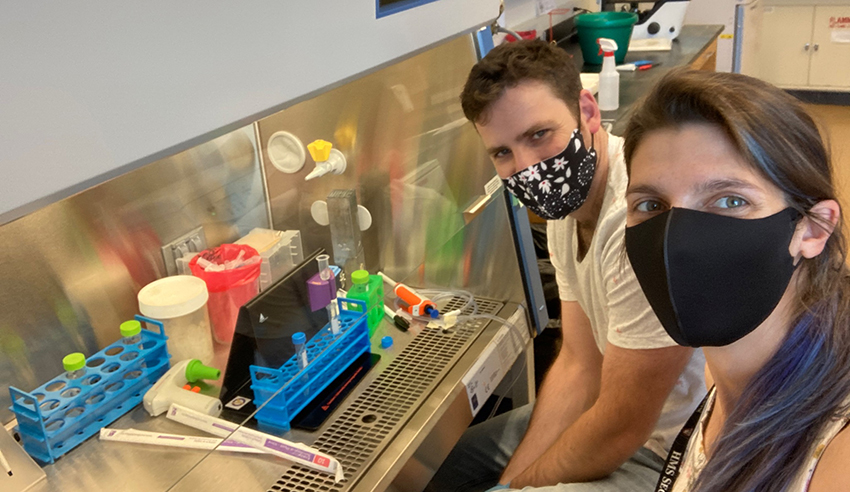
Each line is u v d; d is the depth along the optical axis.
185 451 1.21
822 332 0.76
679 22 3.59
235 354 1.28
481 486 1.64
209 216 1.50
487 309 1.69
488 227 1.83
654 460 1.45
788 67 5.58
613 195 1.36
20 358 1.26
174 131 0.81
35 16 0.65
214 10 0.82
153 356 1.33
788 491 0.74
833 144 0.79
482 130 1.42
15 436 1.21
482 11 1.51
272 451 1.21
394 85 1.57
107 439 1.24
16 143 0.66
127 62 0.74
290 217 1.60
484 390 1.48
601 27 3.21
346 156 1.55
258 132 1.51
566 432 1.45
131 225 1.37
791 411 0.76
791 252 0.78
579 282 1.52
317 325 1.41
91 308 1.35
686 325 0.82
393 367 1.46
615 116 2.57
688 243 0.77
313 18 0.97
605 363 1.33
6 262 1.21
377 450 1.23
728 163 0.75
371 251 1.67
